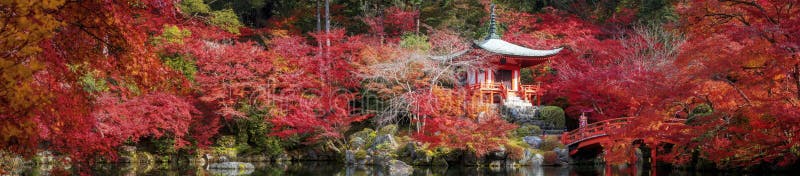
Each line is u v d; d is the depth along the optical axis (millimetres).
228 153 30234
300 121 28438
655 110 17516
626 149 23422
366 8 41656
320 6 43375
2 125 6773
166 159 29562
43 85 8023
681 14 16812
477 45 32031
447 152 27062
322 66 31438
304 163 30109
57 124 8250
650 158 28656
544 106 32250
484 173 24234
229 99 30250
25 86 6453
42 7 6504
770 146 16344
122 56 8406
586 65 33406
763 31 13562
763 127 15203
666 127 20750
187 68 29047
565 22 41969
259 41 44438
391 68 28953
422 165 26938
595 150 28391
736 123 17109
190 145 29547
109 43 8312
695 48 15578
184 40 30406
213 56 29453
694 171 24016
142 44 8461
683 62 16016
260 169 26938
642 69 29016
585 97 31188
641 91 18828
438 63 30578
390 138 28594
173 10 9094
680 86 16094
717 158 17734
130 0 8414
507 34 39281
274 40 34562
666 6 39875
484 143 25969
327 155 31812
